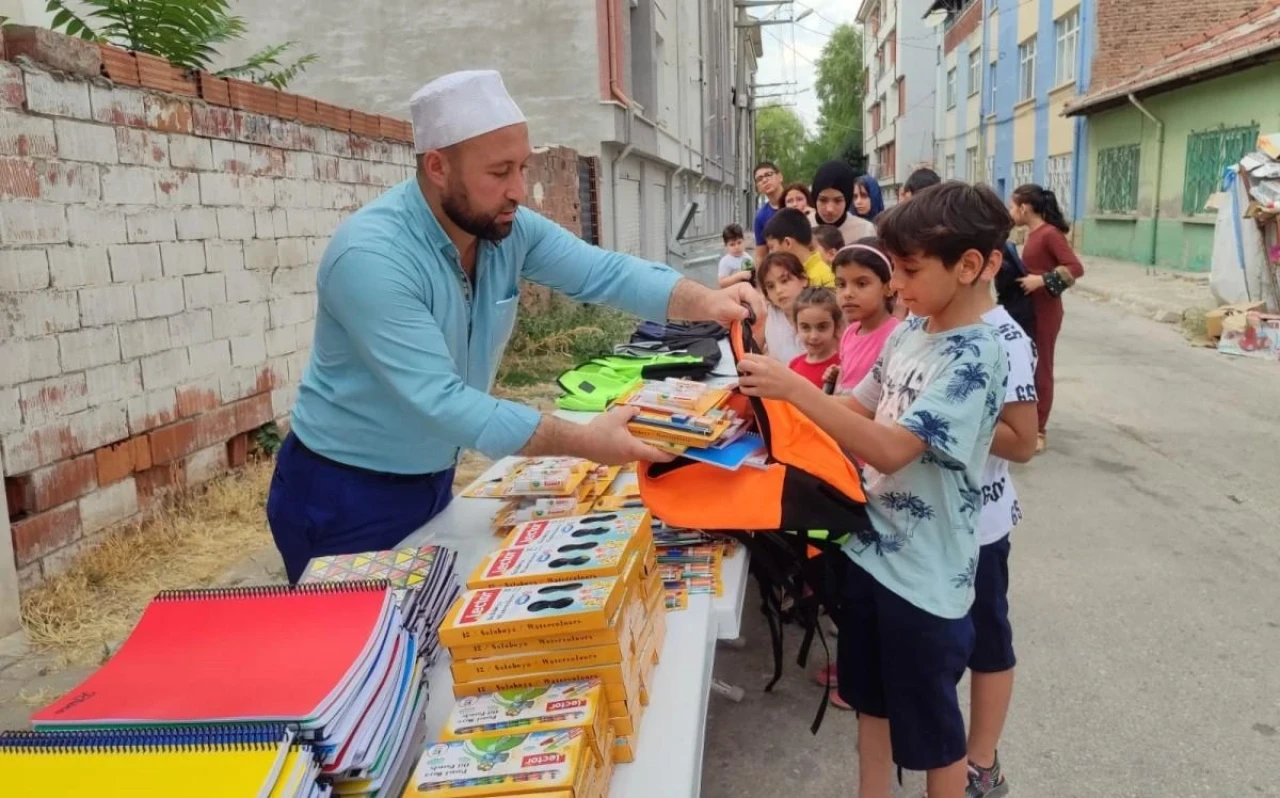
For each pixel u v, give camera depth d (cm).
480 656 145
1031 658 340
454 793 120
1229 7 1784
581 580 154
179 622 146
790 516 198
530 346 894
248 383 512
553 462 268
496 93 196
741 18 3550
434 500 251
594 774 131
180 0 512
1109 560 426
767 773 284
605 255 253
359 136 639
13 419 356
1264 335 903
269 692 124
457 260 213
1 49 354
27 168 362
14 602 345
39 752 114
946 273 183
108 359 405
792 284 397
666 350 413
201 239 469
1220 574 407
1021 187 566
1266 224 997
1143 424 665
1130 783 269
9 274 354
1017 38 2416
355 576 183
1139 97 1617
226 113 489
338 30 1231
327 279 201
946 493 192
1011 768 278
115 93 408
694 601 200
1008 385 218
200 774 109
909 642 195
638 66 1542
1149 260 1645
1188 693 314
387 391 218
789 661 348
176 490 452
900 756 202
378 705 131
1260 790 264
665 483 213
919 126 4125
